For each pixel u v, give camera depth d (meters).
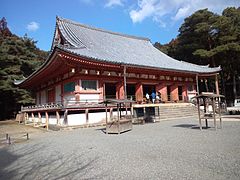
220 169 5.69
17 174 6.43
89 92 20.62
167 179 5.18
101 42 27.89
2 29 50.22
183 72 26.84
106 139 11.57
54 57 18.08
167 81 28.41
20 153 9.52
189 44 42.88
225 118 20.56
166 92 28.03
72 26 27.64
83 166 6.75
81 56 17.94
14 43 39.50
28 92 38.03
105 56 21.66
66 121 17.14
